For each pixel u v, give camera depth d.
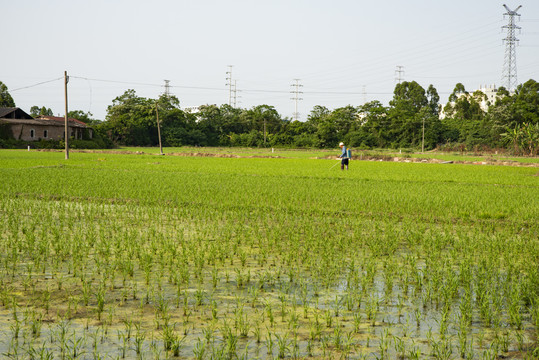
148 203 13.85
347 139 99.19
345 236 9.79
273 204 13.87
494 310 5.79
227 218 11.59
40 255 7.91
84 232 9.84
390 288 6.56
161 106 104.31
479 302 5.90
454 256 8.05
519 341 4.86
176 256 8.00
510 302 5.97
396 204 14.03
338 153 71.12
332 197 15.34
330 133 99.50
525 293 6.12
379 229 10.29
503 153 77.56
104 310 5.63
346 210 13.11
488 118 91.38
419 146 94.38
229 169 29.55
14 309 5.42
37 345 4.70
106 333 5.01
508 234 10.27
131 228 10.34
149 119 96.69
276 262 7.85
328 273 7.23
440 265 7.47
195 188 17.47
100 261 7.67
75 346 4.50
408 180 23.33
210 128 109.94
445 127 96.75
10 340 4.80
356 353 4.69
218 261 7.86
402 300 6.16
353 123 102.62
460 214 12.50
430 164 42.88
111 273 7.01
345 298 6.20
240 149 89.38
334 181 21.61
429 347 4.84
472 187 19.73
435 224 11.47
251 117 110.44
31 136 73.31
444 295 6.05
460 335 5.10
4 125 69.31
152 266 7.45
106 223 10.89
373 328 5.30
